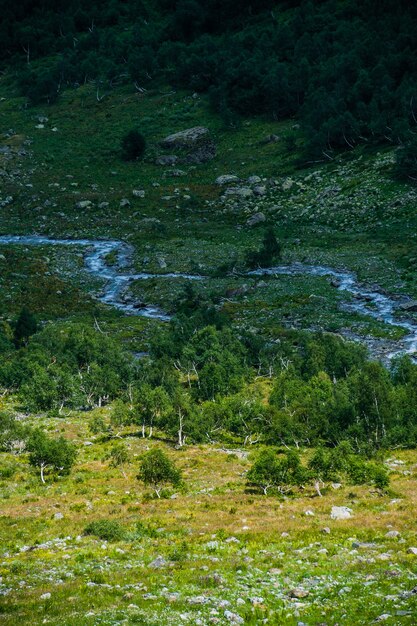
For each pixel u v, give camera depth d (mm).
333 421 60938
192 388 77875
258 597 23688
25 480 51781
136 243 149750
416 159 148000
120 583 26359
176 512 40094
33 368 82812
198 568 27750
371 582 24562
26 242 153625
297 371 78562
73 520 39219
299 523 35250
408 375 72812
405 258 120500
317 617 21609
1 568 29375
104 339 90188
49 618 22688
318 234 139750
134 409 65938
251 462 55219
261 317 104750
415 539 30062
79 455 58500
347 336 94625
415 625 20297
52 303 121250
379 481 44625
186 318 99312
